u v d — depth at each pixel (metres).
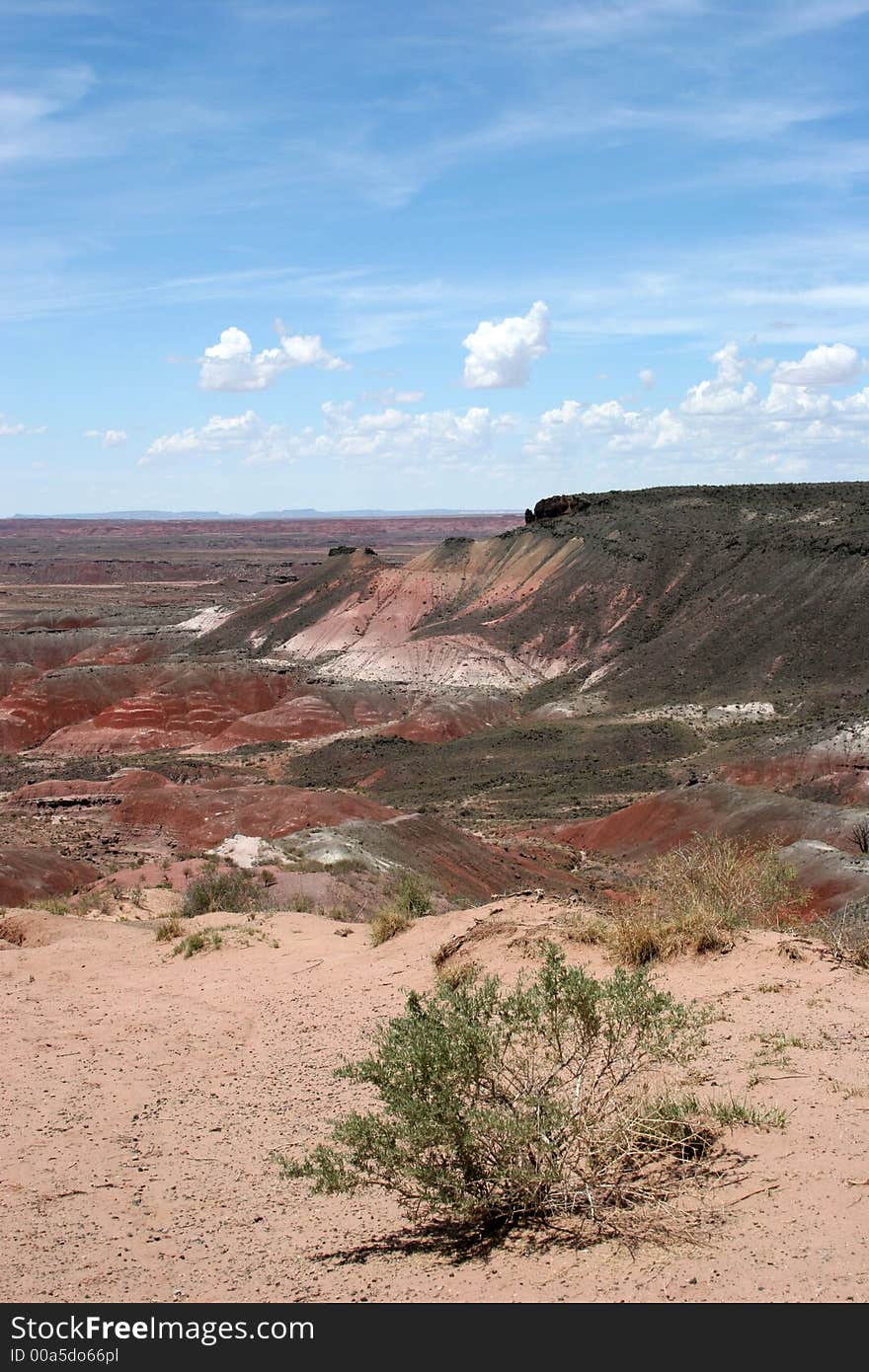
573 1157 6.28
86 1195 7.29
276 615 163.00
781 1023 8.44
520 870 49.41
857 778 72.12
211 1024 11.57
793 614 116.19
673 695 111.44
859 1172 5.72
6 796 82.12
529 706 119.88
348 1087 9.09
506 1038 6.61
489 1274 5.42
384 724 115.25
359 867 35.28
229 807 66.00
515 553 159.25
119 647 156.12
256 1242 6.36
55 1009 12.81
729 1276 4.95
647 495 167.38
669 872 12.69
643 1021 6.70
